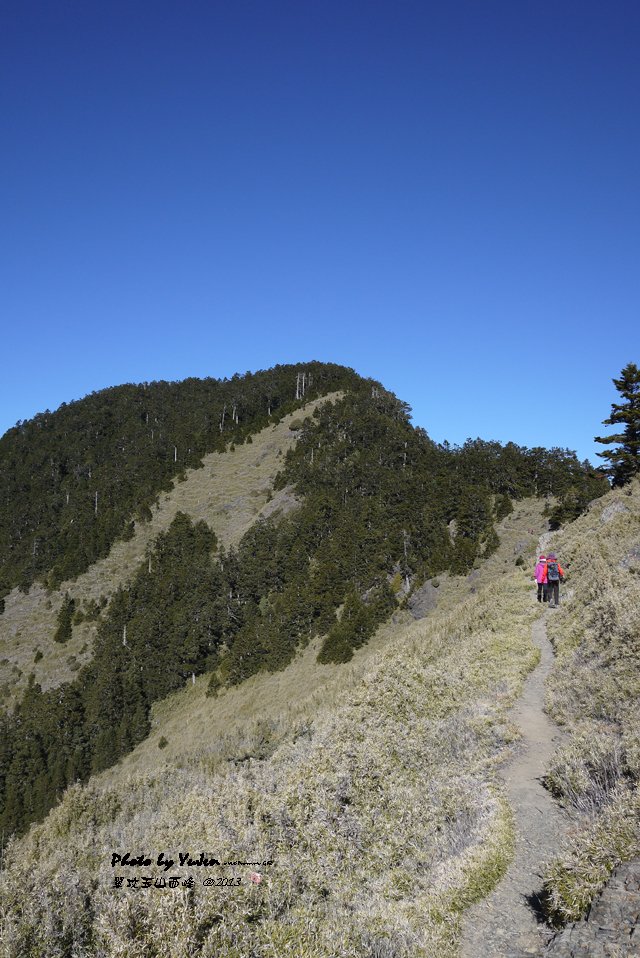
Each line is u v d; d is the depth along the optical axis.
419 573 67.00
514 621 21.08
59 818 17.14
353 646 61.50
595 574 20.81
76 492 140.38
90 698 74.06
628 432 57.22
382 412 132.62
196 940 6.43
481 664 17.03
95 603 98.25
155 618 83.44
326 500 91.75
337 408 135.62
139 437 163.62
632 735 8.66
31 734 69.75
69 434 172.25
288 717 28.34
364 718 15.43
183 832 10.26
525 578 28.28
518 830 7.95
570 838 6.89
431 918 6.46
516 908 6.29
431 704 15.14
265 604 79.50
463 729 12.58
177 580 93.12
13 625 99.31
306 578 77.25
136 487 131.50
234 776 13.25
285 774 12.02
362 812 9.70
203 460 142.12
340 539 79.50
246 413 163.88
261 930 6.67
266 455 135.12
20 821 59.78
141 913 6.84
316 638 66.88
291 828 9.23
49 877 8.15
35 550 118.81
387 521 79.44
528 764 10.20
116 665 77.62
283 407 160.50
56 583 106.12
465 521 70.69
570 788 8.53
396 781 10.82
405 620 62.44
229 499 120.38
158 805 16.89
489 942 5.86
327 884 7.80
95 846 11.78
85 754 66.12
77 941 6.82
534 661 16.27
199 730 59.12
